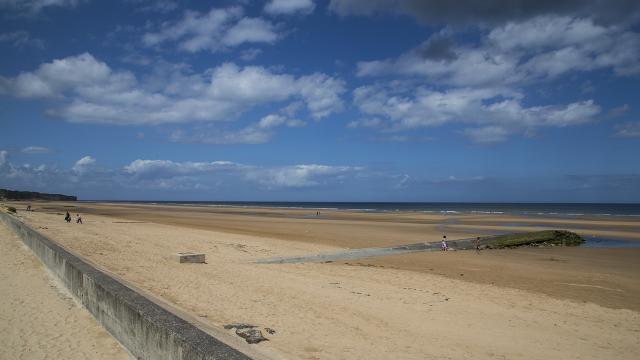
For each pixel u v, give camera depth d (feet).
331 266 63.87
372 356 26.78
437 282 52.85
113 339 24.54
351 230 137.18
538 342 31.73
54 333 25.45
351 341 29.09
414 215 250.98
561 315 39.52
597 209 414.62
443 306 40.45
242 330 28.43
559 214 273.95
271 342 27.45
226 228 137.69
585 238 120.37
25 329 26.00
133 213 241.96
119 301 23.73
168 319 19.45
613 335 34.27
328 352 26.76
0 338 24.41
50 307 30.68
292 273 54.80
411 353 27.86
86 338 24.72
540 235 104.37
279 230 133.28
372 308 38.11
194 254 58.13
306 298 40.09
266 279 48.83
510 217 227.81
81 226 114.21
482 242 98.48
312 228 143.84
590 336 33.76
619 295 48.96
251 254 71.72
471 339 31.50
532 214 272.51
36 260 50.55
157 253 64.90
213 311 33.35
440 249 91.76
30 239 58.49
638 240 116.16
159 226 133.59
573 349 30.68
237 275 50.34
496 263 72.13
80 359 21.80
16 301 31.96
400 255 81.35
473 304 41.86
